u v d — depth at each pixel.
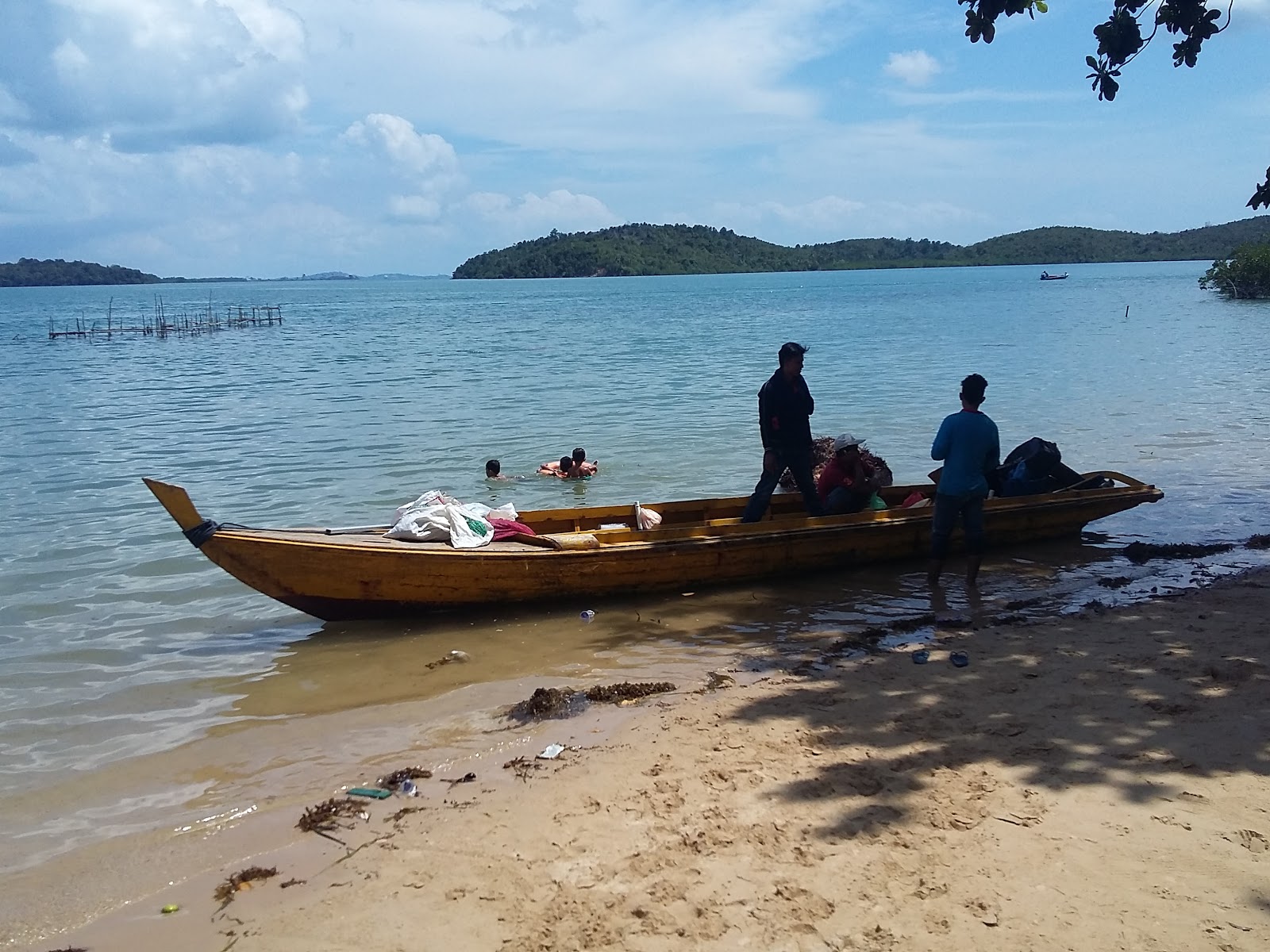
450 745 6.42
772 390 10.13
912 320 55.47
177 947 4.37
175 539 11.95
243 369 34.31
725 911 4.32
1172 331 41.78
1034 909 4.18
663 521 10.95
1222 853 4.52
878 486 11.05
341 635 8.75
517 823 5.25
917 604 9.25
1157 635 7.70
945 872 4.50
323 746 6.48
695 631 8.66
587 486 14.66
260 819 5.53
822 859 4.67
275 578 8.52
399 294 173.50
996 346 36.91
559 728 6.59
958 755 5.68
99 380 30.95
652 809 5.27
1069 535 11.39
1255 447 16.36
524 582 9.10
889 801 5.18
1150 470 14.86
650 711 6.78
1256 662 6.94
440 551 8.76
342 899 4.64
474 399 24.38
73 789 5.99
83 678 7.82
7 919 4.64
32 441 19.08
